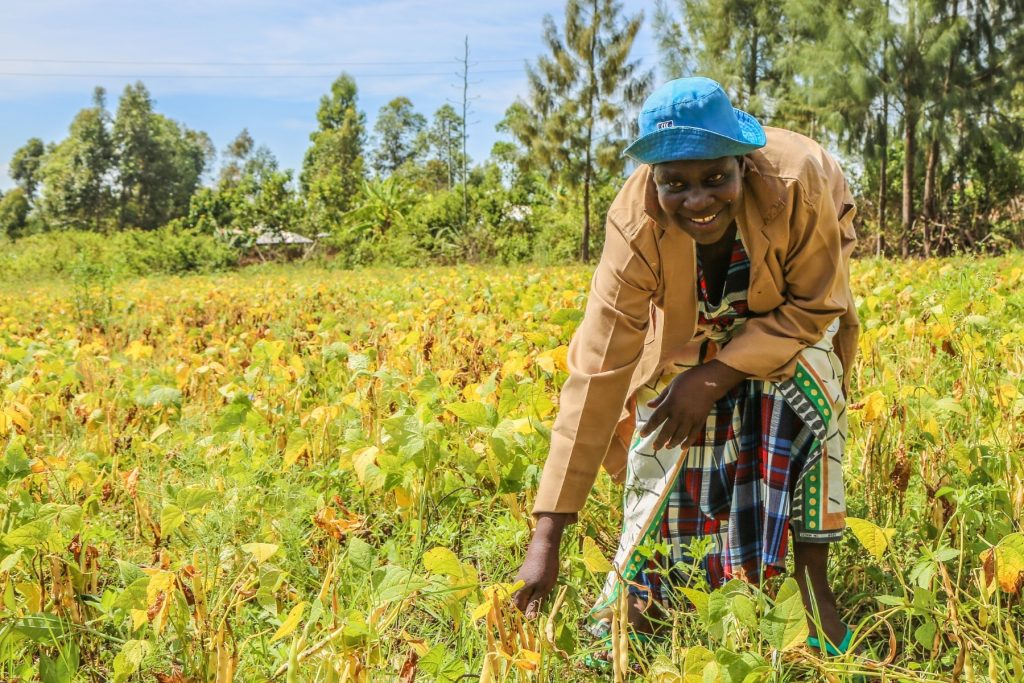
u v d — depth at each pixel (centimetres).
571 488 211
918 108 2184
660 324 219
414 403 344
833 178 205
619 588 191
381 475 257
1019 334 362
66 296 1297
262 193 3572
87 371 463
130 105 7394
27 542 214
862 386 368
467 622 217
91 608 232
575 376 212
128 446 367
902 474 250
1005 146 2228
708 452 219
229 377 466
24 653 221
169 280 2133
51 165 7394
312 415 338
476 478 277
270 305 886
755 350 200
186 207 7706
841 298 205
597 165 2509
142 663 219
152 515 293
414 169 6000
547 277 1052
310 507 285
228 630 204
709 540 215
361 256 2788
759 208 192
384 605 187
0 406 385
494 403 320
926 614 183
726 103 182
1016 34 2198
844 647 202
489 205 2797
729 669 161
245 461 305
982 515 228
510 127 2547
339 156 6594
